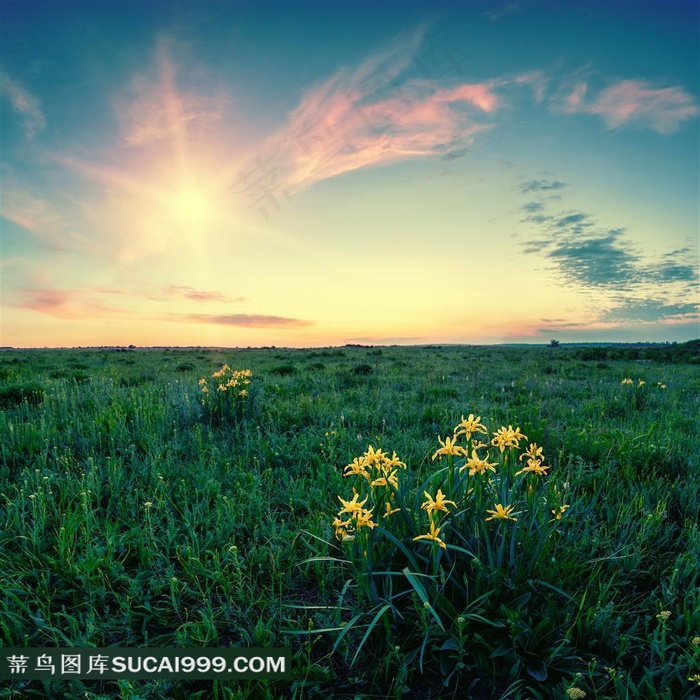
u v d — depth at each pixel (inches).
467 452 115.9
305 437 242.8
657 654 97.9
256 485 175.8
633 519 152.6
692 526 142.9
